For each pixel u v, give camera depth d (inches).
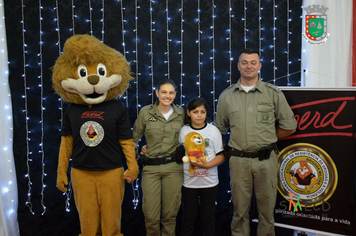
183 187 83.3
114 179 76.0
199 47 96.4
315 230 81.9
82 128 74.8
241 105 80.3
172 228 83.9
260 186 79.8
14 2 95.3
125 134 77.8
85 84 70.2
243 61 78.8
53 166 98.0
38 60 96.4
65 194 98.6
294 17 94.3
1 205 92.4
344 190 79.8
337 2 90.6
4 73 95.6
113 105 77.2
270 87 80.7
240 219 82.0
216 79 96.9
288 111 79.6
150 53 96.8
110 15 96.2
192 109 79.4
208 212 81.9
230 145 82.0
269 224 80.9
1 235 92.0
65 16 96.0
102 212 77.0
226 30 96.1
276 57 95.5
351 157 79.3
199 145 78.8
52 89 96.7
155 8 96.1
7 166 95.9
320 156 81.6
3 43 95.3
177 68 96.9
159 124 81.3
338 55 90.7
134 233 99.0
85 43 72.1
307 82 93.7
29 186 98.2
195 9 96.0
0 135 94.4
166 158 80.9
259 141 78.2
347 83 90.9
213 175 81.7
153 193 80.7
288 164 84.7
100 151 74.6
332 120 80.7
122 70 76.6
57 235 98.9
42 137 97.4
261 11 95.3
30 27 95.8
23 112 96.8
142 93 97.3
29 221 98.7
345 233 79.5
